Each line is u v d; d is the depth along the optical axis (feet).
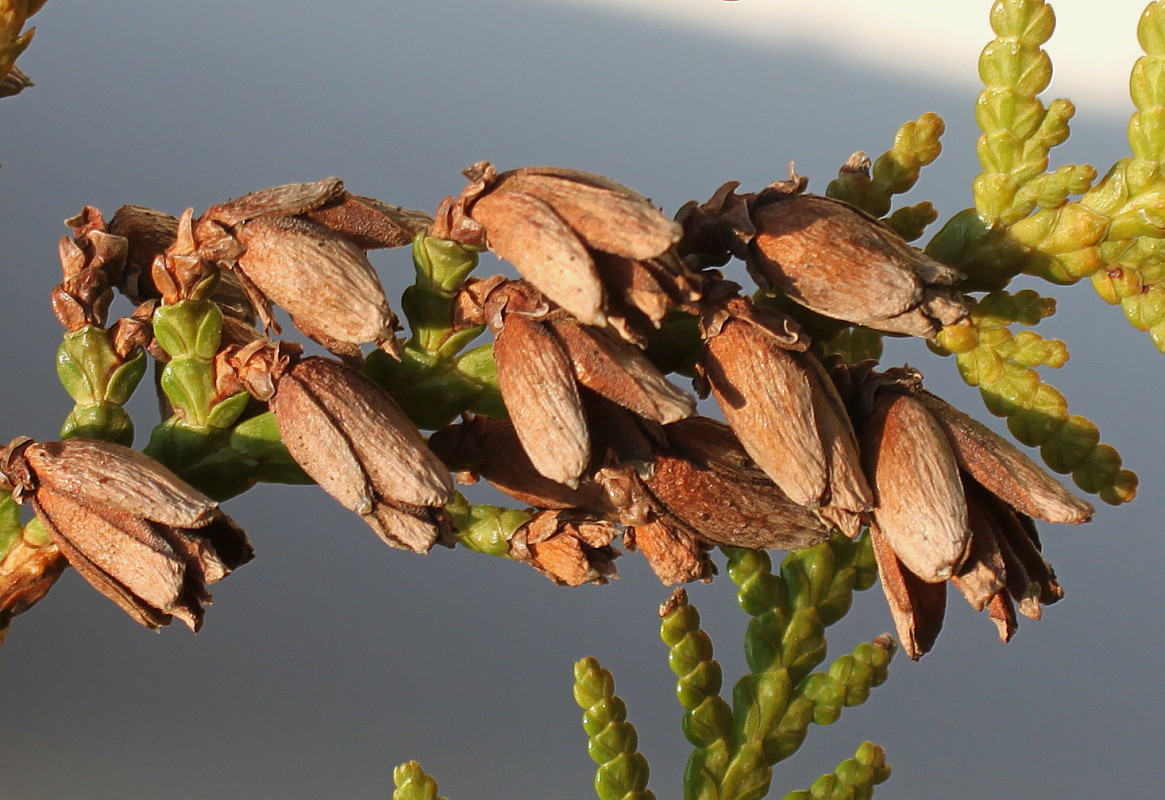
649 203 0.81
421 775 0.94
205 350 0.85
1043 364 0.90
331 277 0.83
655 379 0.82
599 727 0.95
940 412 0.83
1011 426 0.90
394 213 0.85
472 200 0.82
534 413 0.82
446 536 0.83
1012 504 0.83
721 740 0.94
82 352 0.86
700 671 0.94
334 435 0.83
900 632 0.83
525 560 0.86
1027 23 0.89
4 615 0.85
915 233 0.89
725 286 0.83
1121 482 0.90
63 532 0.82
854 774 0.95
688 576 0.85
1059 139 0.88
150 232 0.87
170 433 0.85
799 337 0.82
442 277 0.85
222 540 0.83
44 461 0.82
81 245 0.86
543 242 0.81
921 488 0.83
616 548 0.86
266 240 0.83
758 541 0.85
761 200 0.83
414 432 0.83
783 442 0.82
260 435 0.85
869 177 0.89
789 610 0.94
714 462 0.84
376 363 0.86
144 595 0.82
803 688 0.94
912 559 0.83
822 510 0.83
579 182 0.81
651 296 0.81
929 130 0.89
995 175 0.89
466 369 0.86
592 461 0.83
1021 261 0.89
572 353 0.82
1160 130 0.88
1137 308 0.88
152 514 0.82
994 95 0.89
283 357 0.83
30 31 0.88
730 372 0.82
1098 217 0.88
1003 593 0.83
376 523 0.82
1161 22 0.88
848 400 0.83
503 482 0.86
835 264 0.82
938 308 0.82
